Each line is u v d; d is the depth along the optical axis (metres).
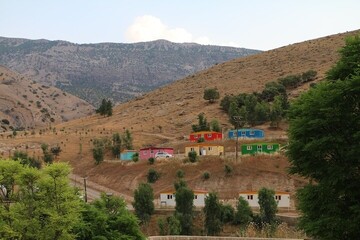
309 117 26.36
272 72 157.38
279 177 77.94
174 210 66.88
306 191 26.64
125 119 142.25
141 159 94.94
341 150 25.17
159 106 149.75
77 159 106.06
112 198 36.22
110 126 134.50
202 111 133.12
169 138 116.56
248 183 78.06
